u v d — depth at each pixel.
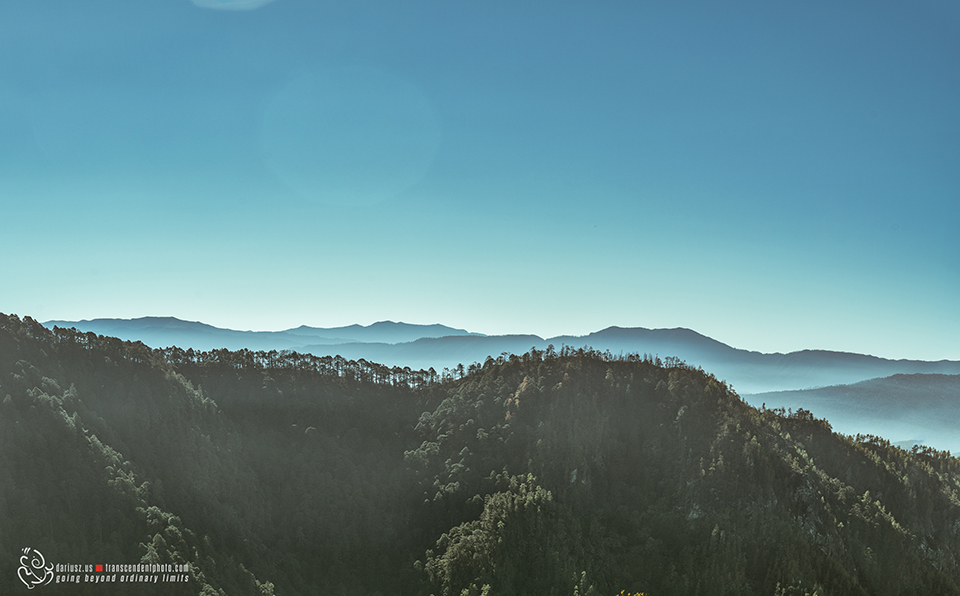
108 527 181.12
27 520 170.25
